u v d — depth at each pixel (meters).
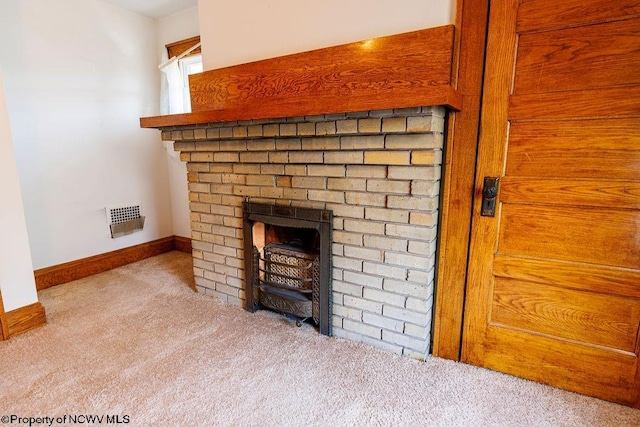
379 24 1.69
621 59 1.30
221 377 1.68
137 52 3.33
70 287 2.80
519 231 1.58
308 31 1.89
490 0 1.47
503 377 1.68
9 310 2.05
